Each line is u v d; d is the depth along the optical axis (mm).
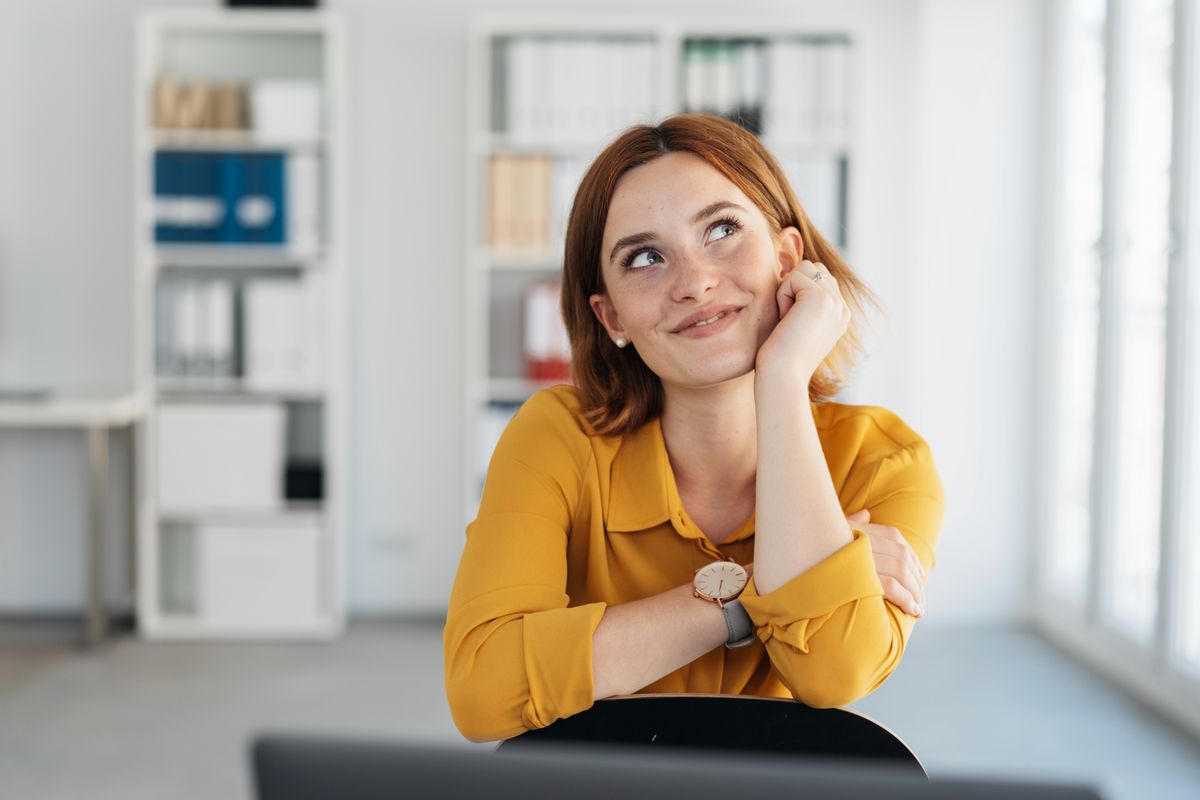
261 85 4852
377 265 5199
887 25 5098
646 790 572
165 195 4801
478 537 1328
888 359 5160
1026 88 4969
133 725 3816
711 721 1153
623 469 1365
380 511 5277
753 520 1341
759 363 1242
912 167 5125
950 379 5031
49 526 5227
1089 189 4574
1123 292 4199
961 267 5012
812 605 1162
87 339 5172
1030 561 5094
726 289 1255
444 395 5254
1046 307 4953
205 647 4750
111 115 5113
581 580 1412
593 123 4852
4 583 5223
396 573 5293
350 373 5230
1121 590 4309
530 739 1200
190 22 4809
